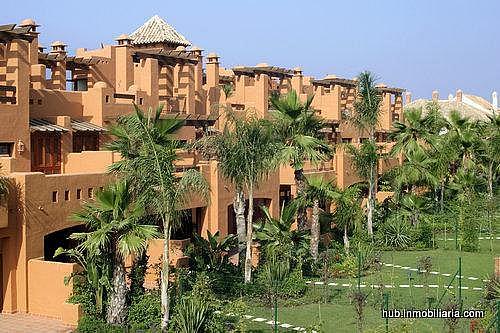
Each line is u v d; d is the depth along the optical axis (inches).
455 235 1581.0
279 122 1210.0
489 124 2165.4
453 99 3582.7
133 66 1579.7
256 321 898.1
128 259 992.2
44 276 894.4
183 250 1115.9
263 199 1508.4
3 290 914.7
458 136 1995.6
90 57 1545.3
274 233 1133.7
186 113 1582.2
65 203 975.0
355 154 1508.4
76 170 1190.3
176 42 1881.2
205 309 797.2
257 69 1916.8
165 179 799.1
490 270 1261.1
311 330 778.8
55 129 1164.5
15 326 848.3
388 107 2442.2
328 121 1950.1
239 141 1036.5
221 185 1344.7
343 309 967.0
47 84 1416.1
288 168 1560.0
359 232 1403.8
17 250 908.0
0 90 1082.1
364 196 1830.7
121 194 804.6
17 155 1092.5
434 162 1798.7
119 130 847.7
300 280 1046.4
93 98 1323.8
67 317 858.1
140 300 851.4
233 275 1083.9
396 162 2142.0
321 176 1408.7
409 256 1396.4
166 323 804.6
